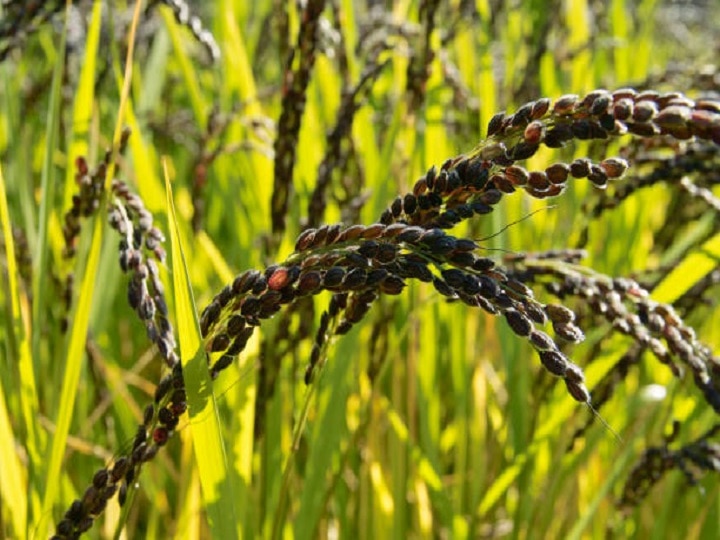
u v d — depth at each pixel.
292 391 0.56
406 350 0.68
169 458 0.64
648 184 0.49
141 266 0.35
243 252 0.68
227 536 0.35
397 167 0.69
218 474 0.34
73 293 0.50
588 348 0.55
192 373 0.31
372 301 0.35
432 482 0.57
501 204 0.67
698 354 0.38
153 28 0.95
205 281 0.65
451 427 0.75
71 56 0.71
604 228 0.76
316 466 0.49
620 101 0.25
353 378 0.64
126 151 0.71
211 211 0.87
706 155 0.47
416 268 0.27
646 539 0.71
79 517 0.34
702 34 1.80
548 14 0.84
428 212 0.29
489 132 0.28
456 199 0.29
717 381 0.39
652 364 0.70
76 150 0.53
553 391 0.62
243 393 0.47
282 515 0.42
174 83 0.95
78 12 0.81
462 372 0.67
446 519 0.58
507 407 0.62
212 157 0.62
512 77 0.84
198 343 0.31
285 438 0.60
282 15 0.58
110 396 0.58
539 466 0.65
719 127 0.24
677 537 0.68
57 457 0.40
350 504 0.65
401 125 0.62
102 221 0.40
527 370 0.63
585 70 0.91
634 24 1.04
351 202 0.58
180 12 0.50
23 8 0.52
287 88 0.49
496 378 0.75
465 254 0.27
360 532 0.61
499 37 0.92
